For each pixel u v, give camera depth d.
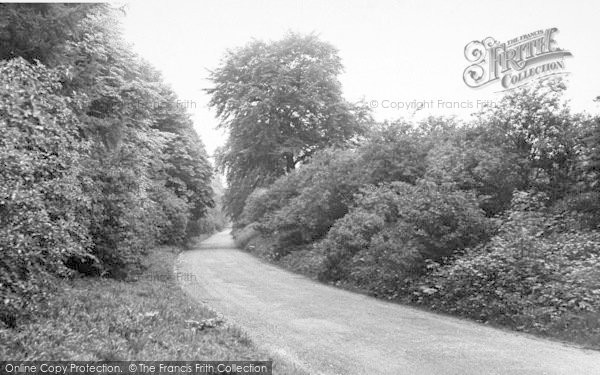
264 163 37.44
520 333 9.50
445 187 13.99
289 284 17.25
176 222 33.22
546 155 15.26
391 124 21.28
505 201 15.11
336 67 38.41
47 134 7.45
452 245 13.08
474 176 15.41
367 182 20.95
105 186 13.59
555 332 9.12
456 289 11.62
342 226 17.97
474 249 12.58
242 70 37.75
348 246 17.56
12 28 9.98
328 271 18.11
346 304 13.02
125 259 13.90
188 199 40.69
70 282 10.95
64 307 7.91
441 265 13.30
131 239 14.42
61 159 7.86
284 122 36.97
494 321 10.38
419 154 19.98
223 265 23.84
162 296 11.38
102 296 9.73
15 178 6.19
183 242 39.00
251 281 17.80
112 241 13.45
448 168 16.02
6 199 5.93
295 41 37.22
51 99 8.15
